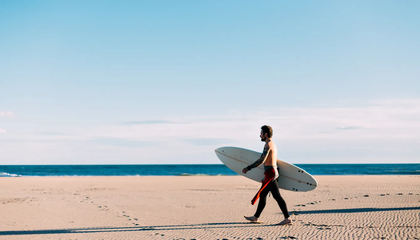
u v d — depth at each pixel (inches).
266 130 245.4
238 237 201.8
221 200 441.4
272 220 269.0
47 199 457.4
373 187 660.7
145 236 211.8
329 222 250.7
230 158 298.7
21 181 908.6
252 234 210.1
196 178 1131.3
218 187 705.0
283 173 267.4
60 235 218.7
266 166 244.7
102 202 420.5
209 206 374.0
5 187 695.7
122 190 626.8
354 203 374.6
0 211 339.0
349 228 223.8
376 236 196.9
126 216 304.3
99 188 676.7
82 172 2421.3
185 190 623.8
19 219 289.6
